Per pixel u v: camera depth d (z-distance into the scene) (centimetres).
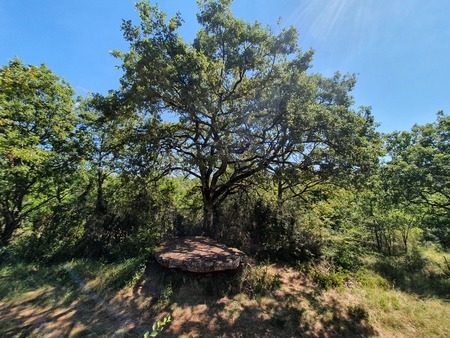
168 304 601
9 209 1016
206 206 1205
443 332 567
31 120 973
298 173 938
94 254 868
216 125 975
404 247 1334
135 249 895
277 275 806
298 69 990
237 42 1004
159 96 956
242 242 1022
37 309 552
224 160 1081
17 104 856
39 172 989
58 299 596
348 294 743
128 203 1073
